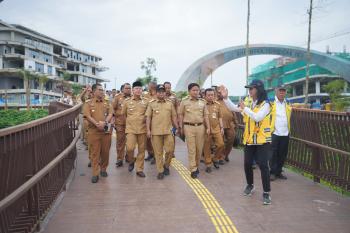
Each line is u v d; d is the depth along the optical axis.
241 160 9.71
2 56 61.44
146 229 4.66
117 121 8.80
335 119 6.43
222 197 6.09
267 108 5.68
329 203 5.77
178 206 5.59
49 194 5.19
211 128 8.46
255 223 4.86
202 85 60.25
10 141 3.73
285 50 59.84
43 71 67.19
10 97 63.25
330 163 6.65
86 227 4.73
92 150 7.18
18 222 4.02
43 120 4.89
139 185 6.92
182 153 11.06
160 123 7.45
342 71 55.97
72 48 76.75
